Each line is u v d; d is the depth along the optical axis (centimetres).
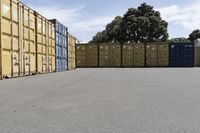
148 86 991
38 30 1819
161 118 454
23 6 1554
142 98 683
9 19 1367
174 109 536
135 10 5428
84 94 756
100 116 468
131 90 859
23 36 1554
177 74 1822
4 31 1309
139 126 400
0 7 1258
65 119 444
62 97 696
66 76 1588
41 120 436
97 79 1344
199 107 559
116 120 438
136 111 514
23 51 1555
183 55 3631
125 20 5347
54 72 2172
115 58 3725
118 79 1347
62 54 2531
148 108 545
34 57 1750
